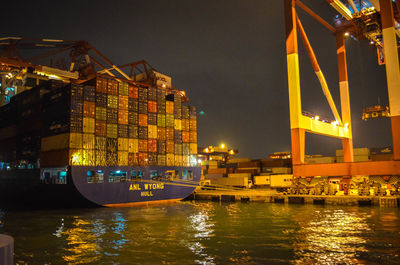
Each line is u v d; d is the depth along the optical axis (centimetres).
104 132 3472
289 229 1970
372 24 4028
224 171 6988
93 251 1484
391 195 3216
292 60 3847
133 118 3753
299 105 3806
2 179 4772
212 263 1268
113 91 3606
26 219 2556
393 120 3334
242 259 1316
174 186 4012
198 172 4356
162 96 4119
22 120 4194
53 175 3478
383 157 5412
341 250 1435
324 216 2497
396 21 4081
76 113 3269
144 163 3784
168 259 1334
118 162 3541
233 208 3247
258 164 6938
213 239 1717
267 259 1311
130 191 3534
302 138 3809
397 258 1295
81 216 2709
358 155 5600
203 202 4034
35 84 5125
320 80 4628
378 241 1598
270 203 3666
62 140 3291
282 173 5997
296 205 3381
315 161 5972
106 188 3347
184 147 4303
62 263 1301
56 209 3316
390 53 3412
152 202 3744
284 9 3944
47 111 3625
